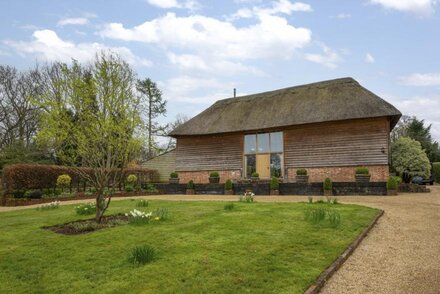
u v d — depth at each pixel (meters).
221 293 4.01
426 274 5.06
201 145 25.19
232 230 7.05
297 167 21.19
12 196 16.27
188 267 4.82
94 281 4.46
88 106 8.80
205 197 17.83
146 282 4.36
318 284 4.40
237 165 23.47
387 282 4.73
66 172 19.02
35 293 4.16
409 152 26.16
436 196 15.54
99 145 8.81
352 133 19.67
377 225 8.45
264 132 22.67
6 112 33.56
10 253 5.71
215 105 27.38
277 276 4.54
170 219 8.45
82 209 9.67
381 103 19.03
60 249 5.90
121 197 18.86
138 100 9.31
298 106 21.94
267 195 18.58
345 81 22.53
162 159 31.53
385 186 16.42
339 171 19.81
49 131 8.80
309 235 6.63
